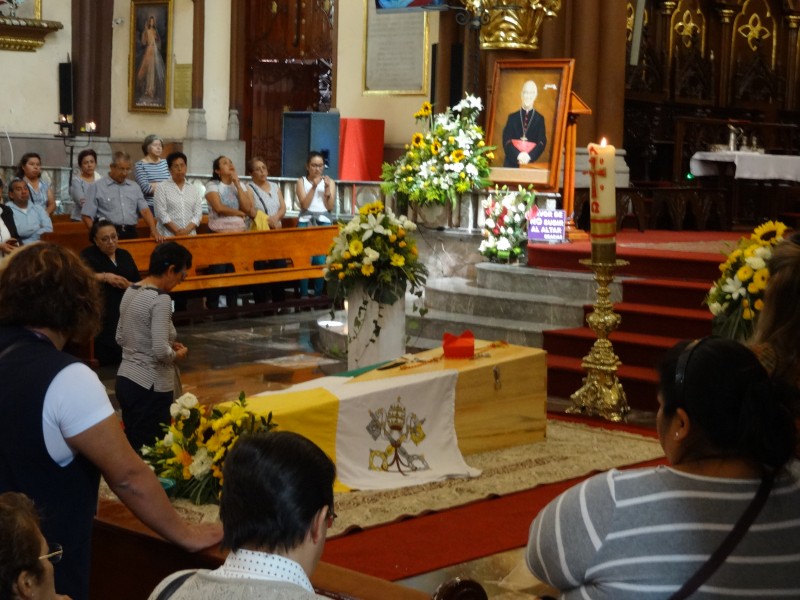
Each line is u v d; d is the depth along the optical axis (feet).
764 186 51.65
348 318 29.27
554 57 43.80
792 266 10.47
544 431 24.91
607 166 25.93
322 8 59.72
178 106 63.46
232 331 40.16
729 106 58.75
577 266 36.42
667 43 55.36
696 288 32.17
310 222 47.19
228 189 43.42
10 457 9.98
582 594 7.37
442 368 22.74
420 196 40.40
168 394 22.82
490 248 38.73
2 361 10.11
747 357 7.45
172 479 18.57
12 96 63.82
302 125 51.96
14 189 38.47
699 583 7.02
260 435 7.86
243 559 7.50
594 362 27.48
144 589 12.41
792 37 60.54
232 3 61.87
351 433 20.59
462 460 22.40
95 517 12.91
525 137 40.37
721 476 7.30
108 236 33.99
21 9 63.31
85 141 65.31
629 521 7.25
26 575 7.95
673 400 7.53
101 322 10.71
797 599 7.05
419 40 51.47
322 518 7.68
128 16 64.95
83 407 10.00
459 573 16.85
